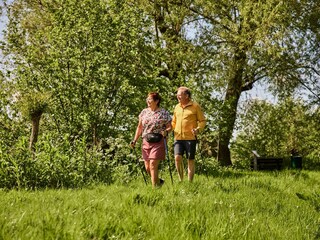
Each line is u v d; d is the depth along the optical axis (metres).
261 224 4.88
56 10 14.49
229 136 17.17
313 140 29.19
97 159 10.65
